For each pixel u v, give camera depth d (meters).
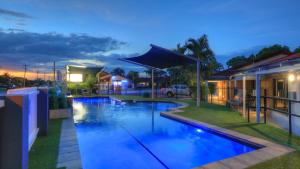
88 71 36.03
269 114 11.23
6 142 3.22
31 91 5.96
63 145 5.98
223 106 15.73
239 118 10.22
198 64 15.70
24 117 3.40
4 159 3.21
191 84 24.30
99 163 5.79
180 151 6.83
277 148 5.46
